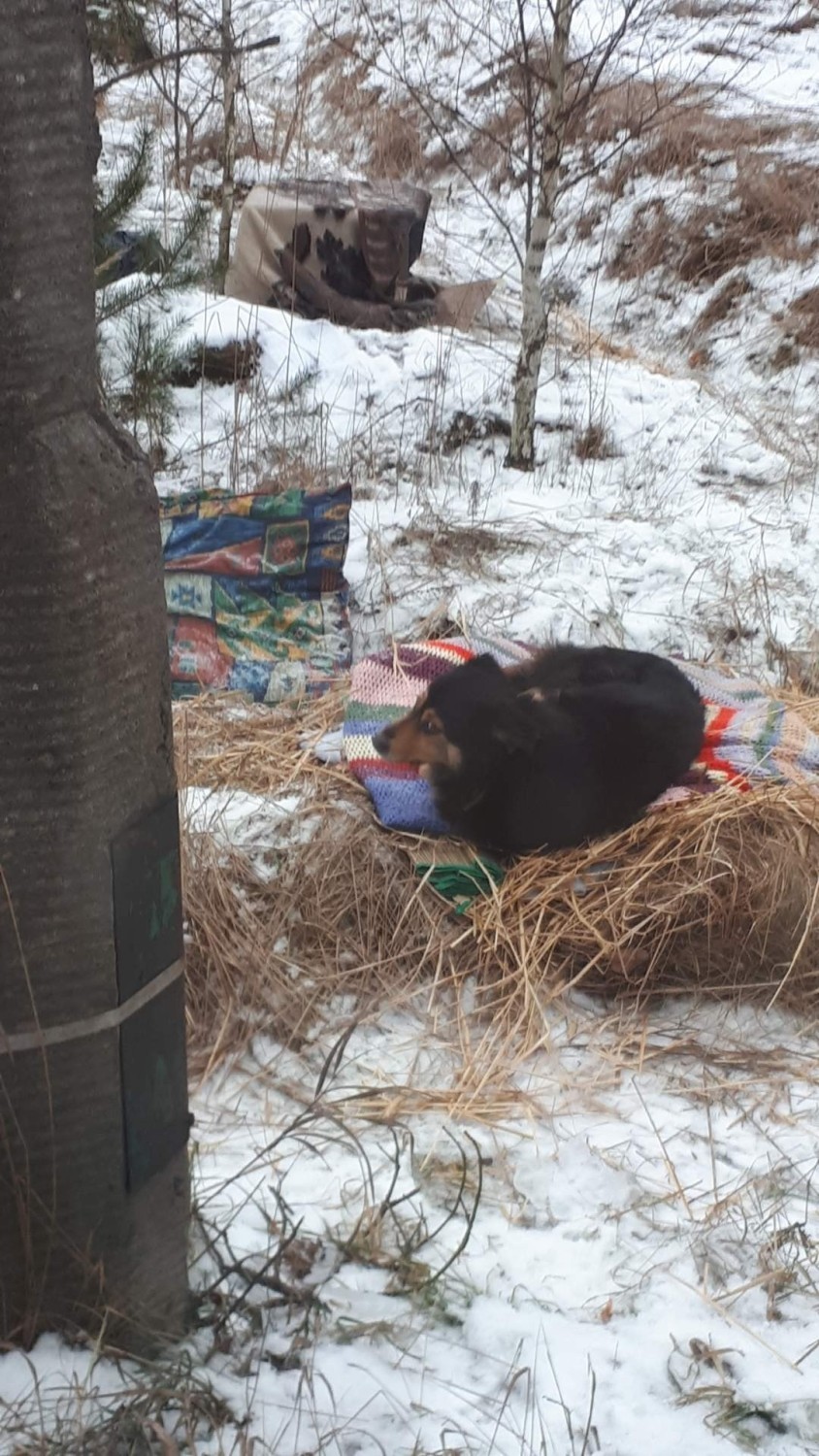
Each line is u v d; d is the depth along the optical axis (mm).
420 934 3869
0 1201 2188
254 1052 3408
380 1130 3156
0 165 1620
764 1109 3379
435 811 4109
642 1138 3215
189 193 10609
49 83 1640
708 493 7555
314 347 7969
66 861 2002
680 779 4395
